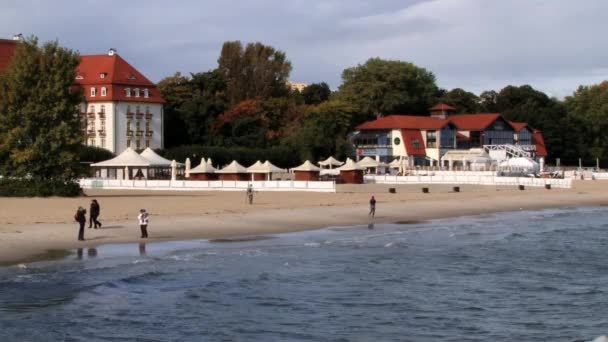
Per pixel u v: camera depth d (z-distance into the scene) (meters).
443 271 39.78
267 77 183.88
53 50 86.25
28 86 84.56
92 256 40.62
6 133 84.06
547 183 111.88
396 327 28.77
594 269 40.81
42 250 41.94
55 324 27.44
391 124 156.25
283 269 39.09
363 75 178.38
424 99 185.88
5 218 55.41
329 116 146.25
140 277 35.50
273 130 155.62
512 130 170.62
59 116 85.44
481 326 29.11
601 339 20.16
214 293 33.16
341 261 42.09
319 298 32.97
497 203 83.38
